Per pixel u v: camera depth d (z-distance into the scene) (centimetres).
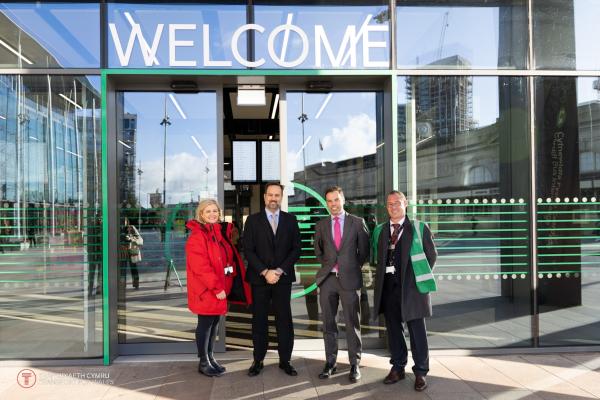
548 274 504
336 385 416
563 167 509
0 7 480
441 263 500
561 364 465
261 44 495
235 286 455
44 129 480
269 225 440
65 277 477
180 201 512
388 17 503
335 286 434
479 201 505
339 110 529
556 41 511
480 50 508
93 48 481
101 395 397
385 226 428
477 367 458
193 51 489
